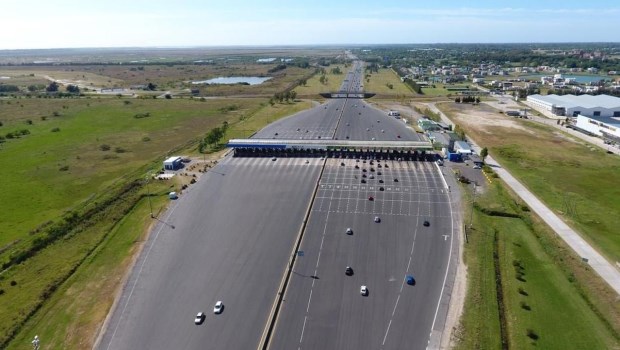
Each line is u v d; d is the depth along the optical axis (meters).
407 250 86.88
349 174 129.88
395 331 65.38
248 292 74.81
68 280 79.12
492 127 192.12
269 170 134.88
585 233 92.75
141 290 75.75
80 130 193.50
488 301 71.12
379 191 116.31
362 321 67.56
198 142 172.00
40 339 64.81
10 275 80.75
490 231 94.12
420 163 140.50
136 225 99.25
